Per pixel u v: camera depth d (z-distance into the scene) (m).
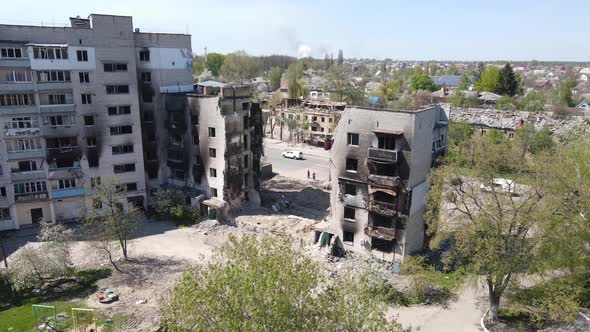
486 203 44.88
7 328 44.00
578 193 43.94
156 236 66.81
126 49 69.44
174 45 77.00
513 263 42.38
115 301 48.88
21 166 66.44
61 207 69.88
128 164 73.12
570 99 185.88
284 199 81.81
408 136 51.38
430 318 47.12
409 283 52.25
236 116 70.94
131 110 71.62
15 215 66.94
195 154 74.25
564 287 44.28
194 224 70.75
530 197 43.38
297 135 138.12
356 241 57.81
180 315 30.75
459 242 45.88
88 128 68.88
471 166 46.44
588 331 41.22
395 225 54.28
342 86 176.25
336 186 57.78
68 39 65.12
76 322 44.53
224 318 29.00
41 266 50.75
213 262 56.09
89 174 70.31
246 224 68.12
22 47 63.03
